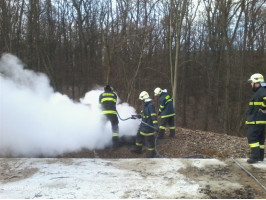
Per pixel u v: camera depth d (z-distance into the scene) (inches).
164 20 846.5
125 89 733.9
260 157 209.2
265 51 762.2
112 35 724.7
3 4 743.1
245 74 744.3
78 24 1027.9
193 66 1055.6
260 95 192.5
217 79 895.7
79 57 1026.7
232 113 831.1
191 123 1010.1
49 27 954.1
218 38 844.6
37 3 831.7
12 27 790.5
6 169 192.1
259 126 198.8
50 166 198.4
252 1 724.7
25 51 822.5
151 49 839.1
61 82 975.6
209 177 181.2
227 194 156.6
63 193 155.3
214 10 864.3
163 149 279.0
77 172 187.0
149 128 263.7
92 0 1032.2
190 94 1104.2
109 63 666.2
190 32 999.6
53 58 975.0
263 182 172.9
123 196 152.1
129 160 213.8
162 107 295.1
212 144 286.0
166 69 900.6
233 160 211.6
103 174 183.9
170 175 183.8
